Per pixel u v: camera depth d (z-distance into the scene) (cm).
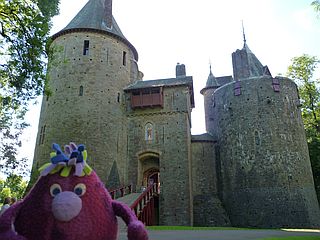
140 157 2831
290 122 2994
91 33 2975
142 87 2972
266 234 1397
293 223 2647
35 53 1341
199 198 3072
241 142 3014
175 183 2641
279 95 3061
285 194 2736
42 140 2752
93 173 359
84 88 2797
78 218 310
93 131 2673
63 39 2978
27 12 1312
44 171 335
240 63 3372
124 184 2734
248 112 3066
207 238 1095
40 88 1412
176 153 2747
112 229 338
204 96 4191
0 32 1293
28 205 324
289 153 2870
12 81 1356
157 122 2903
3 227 307
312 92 3528
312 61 3578
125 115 2977
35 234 306
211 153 3281
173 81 3097
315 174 3422
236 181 2956
